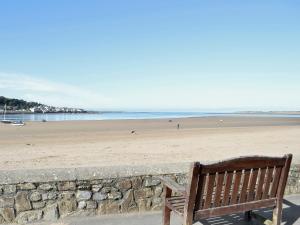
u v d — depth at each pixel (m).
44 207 5.09
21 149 21.09
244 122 67.62
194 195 4.11
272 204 4.70
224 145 23.19
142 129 42.28
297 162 6.45
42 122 62.22
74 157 17.44
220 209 4.34
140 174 5.45
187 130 40.22
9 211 4.98
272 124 59.75
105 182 5.30
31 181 5.03
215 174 4.19
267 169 4.55
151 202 5.52
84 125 51.94
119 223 5.06
